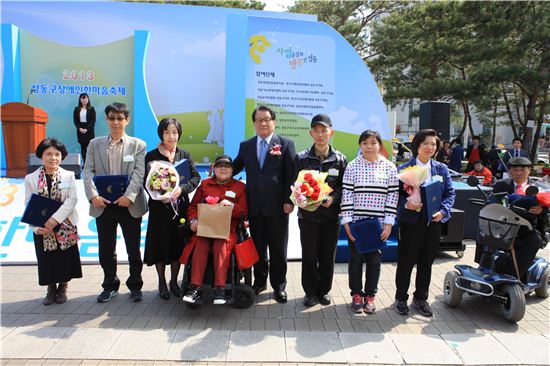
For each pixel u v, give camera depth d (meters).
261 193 3.98
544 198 3.80
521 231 4.05
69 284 4.48
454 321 3.78
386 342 3.33
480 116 31.05
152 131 7.31
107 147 3.98
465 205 6.58
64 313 3.75
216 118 8.27
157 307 3.93
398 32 17.62
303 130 7.11
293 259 5.43
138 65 7.29
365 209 3.81
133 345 3.20
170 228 3.97
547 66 15.24
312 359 3.06
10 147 6.49
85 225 5.36
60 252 3.86
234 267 3.90
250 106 6.90
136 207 3.98
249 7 15.32
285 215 4.07
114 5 7.94
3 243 5.08
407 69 22.25
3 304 3.93
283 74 6.97
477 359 3.12
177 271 4.22
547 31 14.29
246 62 6.79
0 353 3.05
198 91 8.19
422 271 3.91
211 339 3.30
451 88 15.76
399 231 3.93
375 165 3.86
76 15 7.92
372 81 7.22
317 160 3.97
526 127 18.48
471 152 12.93
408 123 34.81
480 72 15.23
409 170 3.69
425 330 3.58
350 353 3.15
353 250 3.92
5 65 7.52
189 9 8.07
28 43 7.86
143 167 4.00
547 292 4.38
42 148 3.81
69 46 7.93
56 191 3.88
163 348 3.16
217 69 8.21
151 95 8.04
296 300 4.16
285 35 6.93
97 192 3.88
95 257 5.13
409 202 3.69
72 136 8.08
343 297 4.27
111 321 3.60
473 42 15.98
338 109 7.18
